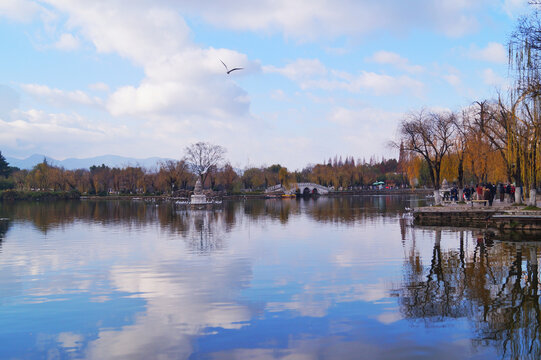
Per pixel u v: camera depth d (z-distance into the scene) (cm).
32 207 7656
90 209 6925
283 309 1276
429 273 1700
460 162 4194
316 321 1167
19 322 1202
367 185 15162
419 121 4209
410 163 4550
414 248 2327
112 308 1317
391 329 1098
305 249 2383
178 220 4619
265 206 7669
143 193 12738
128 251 2400
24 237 3094
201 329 1126
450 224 3538
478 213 3419
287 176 13275
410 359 932
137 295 1459
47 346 1034
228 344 1027
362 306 1285
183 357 962
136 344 1038
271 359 943
